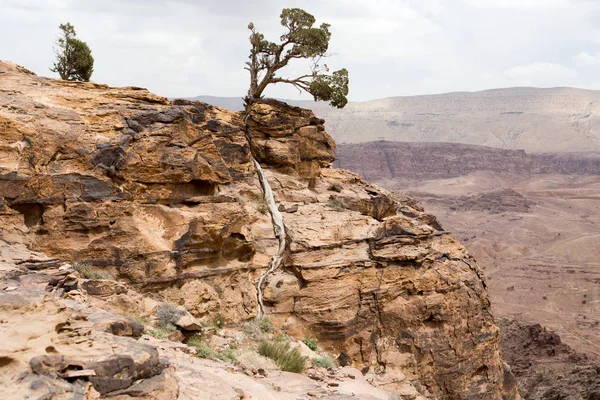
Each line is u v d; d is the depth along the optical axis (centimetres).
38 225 1995
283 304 2747
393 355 2888
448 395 3000
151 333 1780
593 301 17012
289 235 2897
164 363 1115
